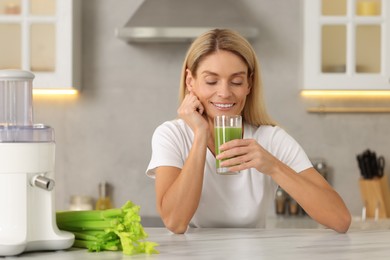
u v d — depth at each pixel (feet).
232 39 7.23
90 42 13.96
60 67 13.00
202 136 7.06
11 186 5.09
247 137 7.82
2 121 5.20
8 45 13.20
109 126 13.98
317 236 6.33
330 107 13.98
